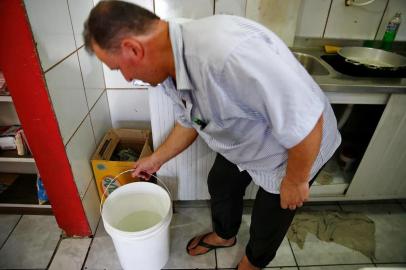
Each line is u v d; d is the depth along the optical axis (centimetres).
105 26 61
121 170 139
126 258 117
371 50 152
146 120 175
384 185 153
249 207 166
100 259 135
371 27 159
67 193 126
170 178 146
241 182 116
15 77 94
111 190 146
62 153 113
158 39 66
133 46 63
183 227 153
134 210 137
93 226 146
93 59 141
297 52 157
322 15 155
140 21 63
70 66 115
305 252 142
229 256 139
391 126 130
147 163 118
